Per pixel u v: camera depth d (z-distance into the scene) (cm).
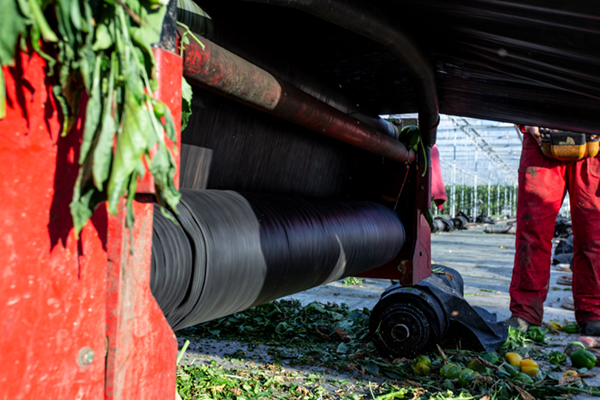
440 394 212
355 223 203
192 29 110
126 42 50
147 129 51
